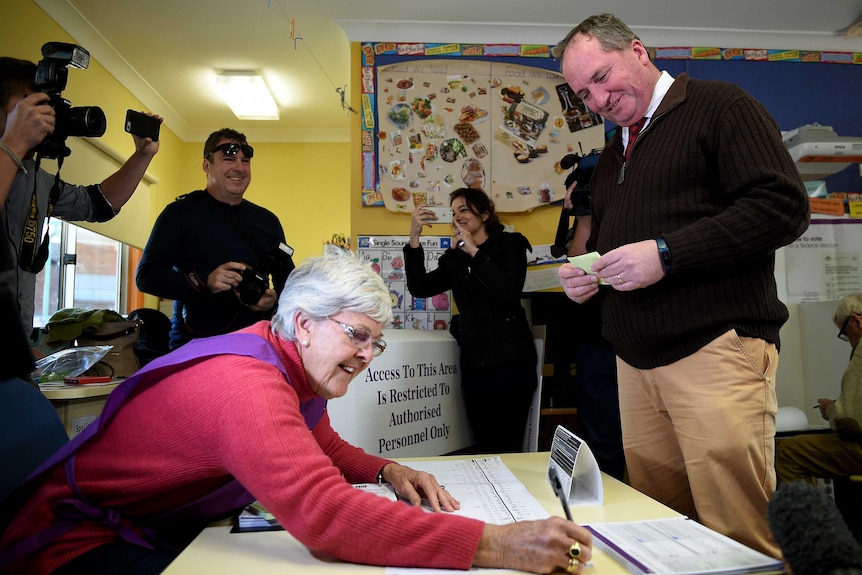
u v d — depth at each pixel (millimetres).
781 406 3006
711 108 1309
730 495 1226
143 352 2918
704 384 1256
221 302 2346
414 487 1170
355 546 836
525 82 3412
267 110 4520
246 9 3258
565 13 3297
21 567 957
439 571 827
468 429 2467
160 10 3266
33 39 2939
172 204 2471
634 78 1397
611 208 1499
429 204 3309
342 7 3229
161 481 965
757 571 784
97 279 3984
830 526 601
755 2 3229
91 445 997
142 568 936
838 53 3605
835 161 3199
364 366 1079
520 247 2439
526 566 810
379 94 3350
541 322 2910
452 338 2447
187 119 4840
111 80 3795
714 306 1263
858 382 2471
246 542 955
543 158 3371
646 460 1454
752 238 1188
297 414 917
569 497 1125
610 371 2402
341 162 5098
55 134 1679
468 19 3342
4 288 1011
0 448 981
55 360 2168
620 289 1271
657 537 916
